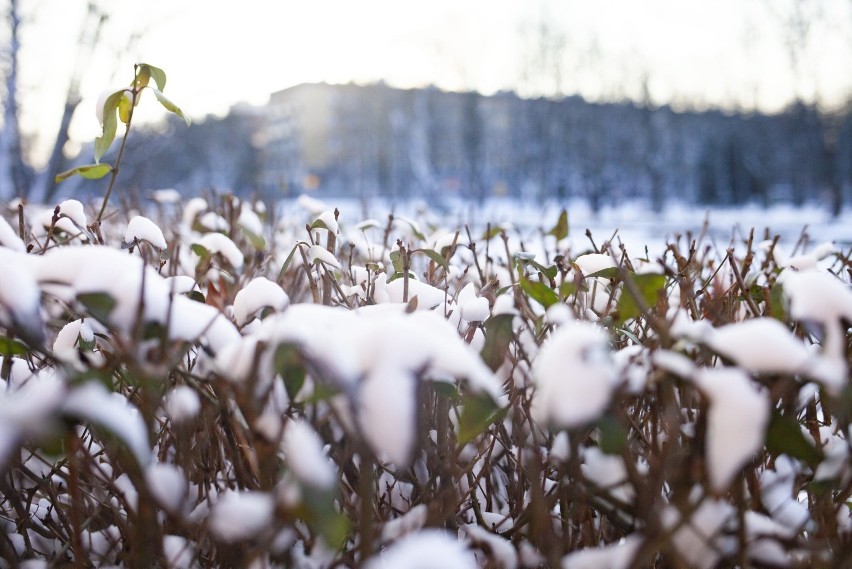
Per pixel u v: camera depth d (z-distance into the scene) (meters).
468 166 23.02
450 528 0.85
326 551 0.74
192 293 0.86
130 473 0.73
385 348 0.61
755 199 22.16
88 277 0.67
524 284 0.86
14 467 0.80
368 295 0.96
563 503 0.78
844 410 0.69
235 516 0.60
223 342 0.69
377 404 0.59
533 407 0.77
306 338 0.61
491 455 0.90
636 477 0.70
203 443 0.86
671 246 0.99
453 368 0.60
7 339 0.71
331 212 1.07
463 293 0.93
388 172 26.05
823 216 17.17
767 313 0.85
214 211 1.59
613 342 0.87
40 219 1.05
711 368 0.83
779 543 0.69
